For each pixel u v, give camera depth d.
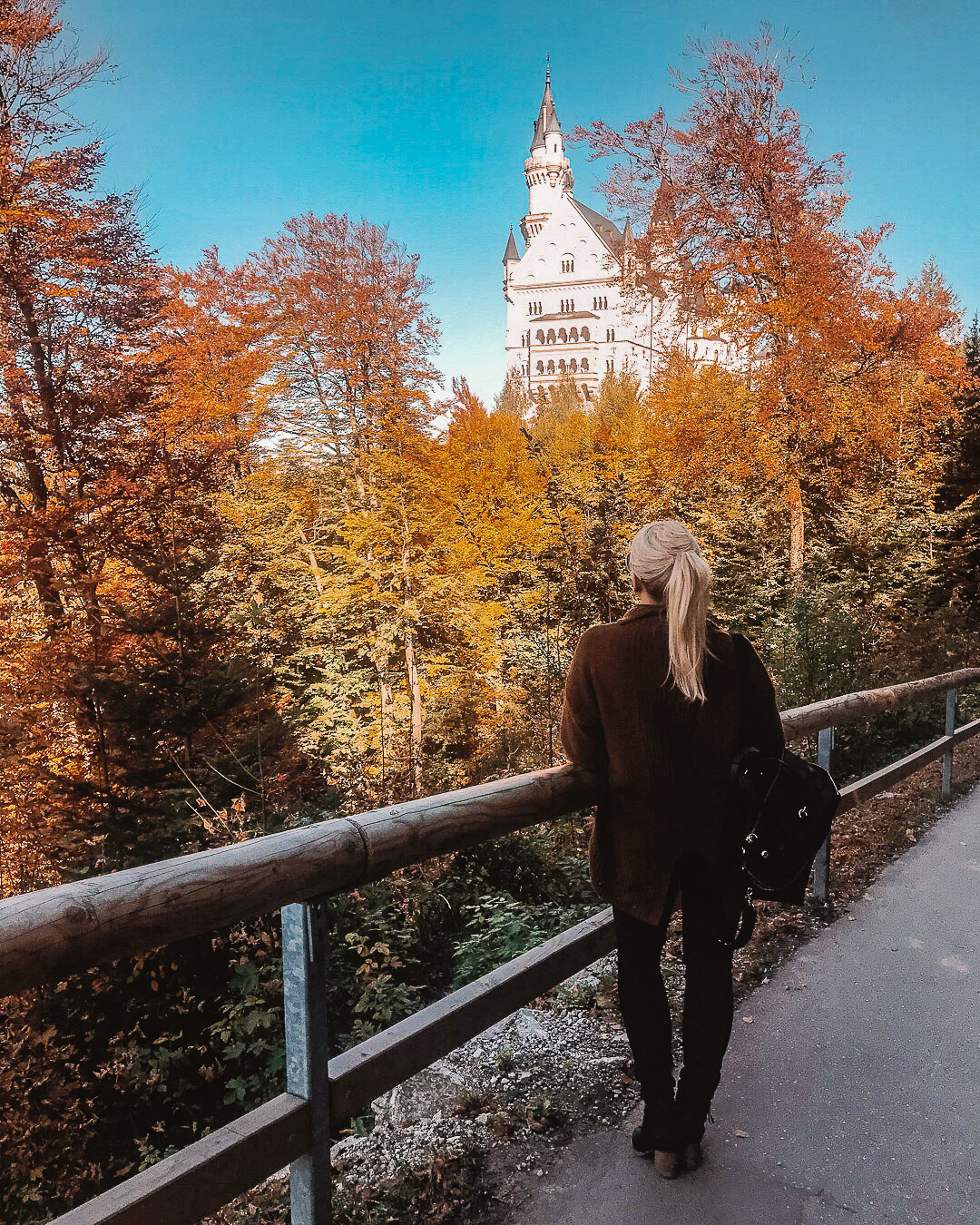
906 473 20.83
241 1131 1.55
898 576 17.98
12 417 14.73
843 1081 2.56
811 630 8.63
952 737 5.82
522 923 5.30
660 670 2.01
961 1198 2.07
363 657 25.78
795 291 20.66
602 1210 2.03
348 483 29.78
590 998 3.18
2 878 10.12
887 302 20.91
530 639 22.78
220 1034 5.84
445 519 26.12
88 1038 6.30
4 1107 5.93
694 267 22.89
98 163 16.06
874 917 3.81
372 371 29.89
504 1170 2.20
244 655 9.74
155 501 14.40
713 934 2.08
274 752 8.98
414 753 11.21
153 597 9.53
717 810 2.03
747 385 22.30
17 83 15.70
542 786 2.24
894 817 5.43
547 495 34.09
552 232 112.69
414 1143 2.32
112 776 8.79
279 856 1.55
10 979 1.15
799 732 3.70
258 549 23.31
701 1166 2.18
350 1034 5.29
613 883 2.08
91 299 15.95
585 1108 2.46
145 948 1.32
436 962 6.08
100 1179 5.84
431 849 1.90
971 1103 2.46
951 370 20.84
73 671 9.55
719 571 21.31
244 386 27.27
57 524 13.99
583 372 104.94
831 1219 2.00
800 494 21.91
